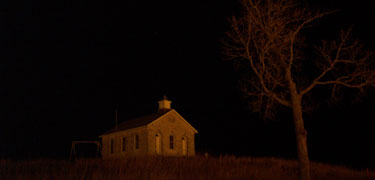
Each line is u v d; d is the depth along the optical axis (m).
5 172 22.33
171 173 22.64
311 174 26.25
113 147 46.00
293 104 18.08
